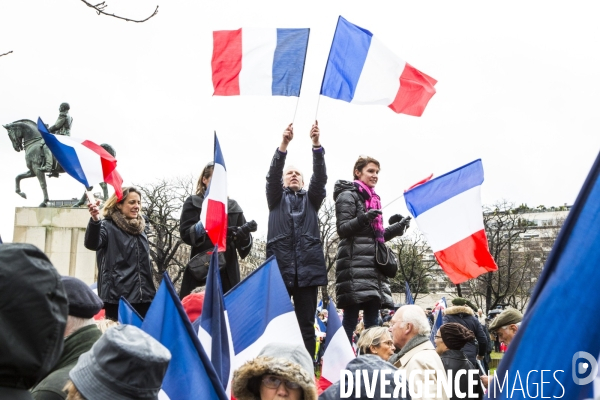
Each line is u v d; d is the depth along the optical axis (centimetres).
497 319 780
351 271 853
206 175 816
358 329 1054
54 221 2236
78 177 777
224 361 508
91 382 310
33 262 269
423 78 900
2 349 259
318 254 827
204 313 504
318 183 836
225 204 627
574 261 282
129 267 773
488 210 5903
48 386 393
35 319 263
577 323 279
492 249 5819
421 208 903
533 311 287
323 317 2025
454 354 675
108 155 794
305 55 859
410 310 634
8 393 262
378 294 853
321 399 444
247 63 862
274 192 828
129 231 781
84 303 425
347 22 890
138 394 311
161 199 4619
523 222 6081
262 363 399
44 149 2398
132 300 768
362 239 858
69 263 2219
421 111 900
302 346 426
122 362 310
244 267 4894
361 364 436
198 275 793
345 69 892
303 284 814
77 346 421
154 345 320
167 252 4625
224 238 626
